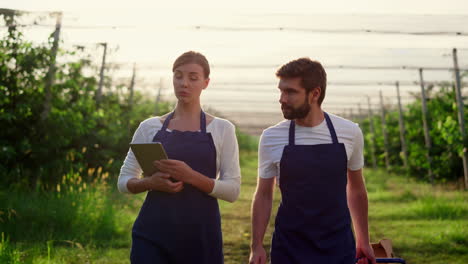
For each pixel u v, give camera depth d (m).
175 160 2.23
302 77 2.24
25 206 6.55
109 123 11.17
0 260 4.21
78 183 7.29
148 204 2.36
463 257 5.45
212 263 2.37
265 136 2.41
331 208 2.27
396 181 15.52
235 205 9.45
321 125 2.34
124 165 2.54
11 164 8.38
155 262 2.28
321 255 2.24
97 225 6.30
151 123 2.47
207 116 2.50
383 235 6.64
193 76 2.40
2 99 8.08
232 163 2.46
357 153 2.38
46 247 5.19
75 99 9.48
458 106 12.01
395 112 19.53
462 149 12.08
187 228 2.31
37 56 8.30
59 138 8.56
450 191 11.87
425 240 6.25
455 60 11.48
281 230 2.32
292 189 2.30
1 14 8.14
